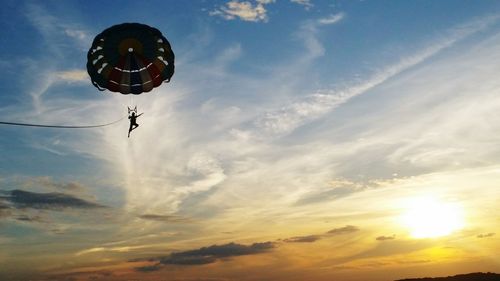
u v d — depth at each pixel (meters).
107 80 32.28
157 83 32.81
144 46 31.25
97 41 30.31
